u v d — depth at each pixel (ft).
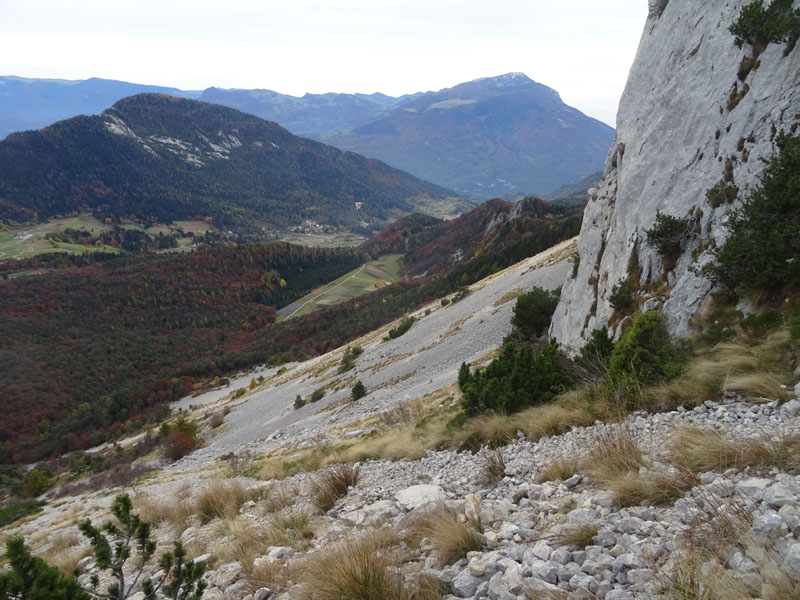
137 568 26.18
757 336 27.71
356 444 60.59
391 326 244.42
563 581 11.43
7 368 465.47
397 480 32.07
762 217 31.01
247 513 34.63
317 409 156.46
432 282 383.45
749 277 32.22
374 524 21.45
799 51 39.06
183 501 43.45
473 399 41.09
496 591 11.37
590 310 63.93
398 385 134.82
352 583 13.19
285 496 35.50
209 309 651.25
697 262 41.06
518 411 35.88
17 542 12.65
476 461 29.60
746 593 8.51
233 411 220.84
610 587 10.43
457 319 174.60
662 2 67.36
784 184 30.37
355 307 477.77
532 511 17.33
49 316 583.99
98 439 316.60
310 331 447.83
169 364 490.90
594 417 27.17
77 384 452.76
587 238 74.64
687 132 50.93
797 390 19.53
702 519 11.82
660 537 12.07
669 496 14.66
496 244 485.15
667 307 40.16
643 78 65.98
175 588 15.51
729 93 46.09
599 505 15.67
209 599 18.21
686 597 8.93
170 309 636.48
